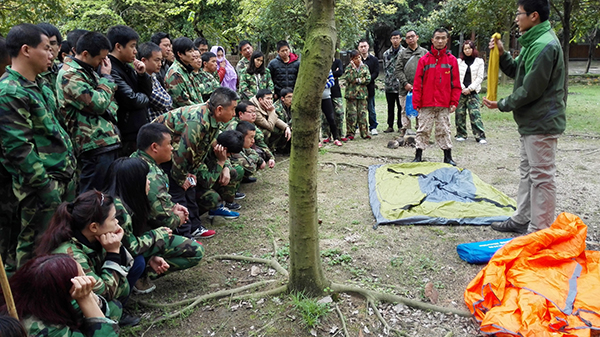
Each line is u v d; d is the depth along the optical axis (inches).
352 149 286.7
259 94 241.9
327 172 242.2
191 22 507.5
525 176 152.6
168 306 118.0
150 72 172.6
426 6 764.0
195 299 120.0
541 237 117.3
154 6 505.0
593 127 333.4
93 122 135.9
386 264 139.2
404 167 234.8
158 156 129.7
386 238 158.1
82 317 85.0
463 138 306.0
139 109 164.4
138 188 113.0
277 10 391.5
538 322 97.8
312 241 114.0
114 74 153.6
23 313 78.4
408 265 138.3
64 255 82.7
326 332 106.5
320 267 118.6
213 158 168.9
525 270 113.3
